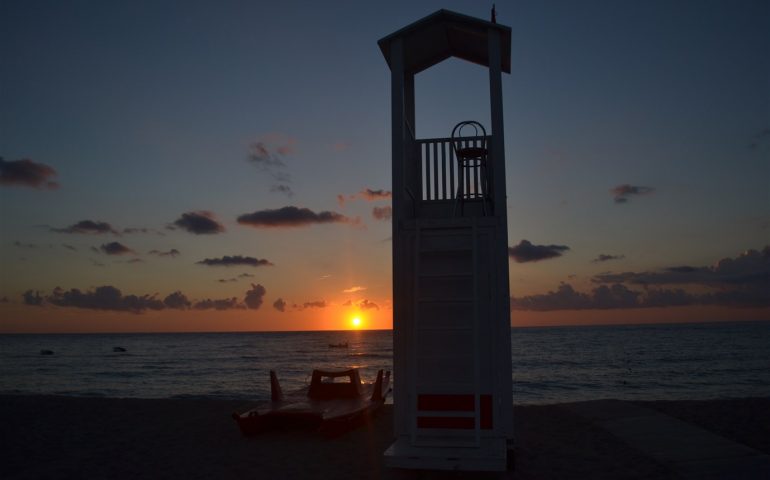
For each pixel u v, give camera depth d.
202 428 10.33
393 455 5.64
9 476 7.28
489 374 6.38
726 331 153.50
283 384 38.81
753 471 6.75
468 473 6.91
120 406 13.09
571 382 38.06
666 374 42.81
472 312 6.48
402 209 6.92
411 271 6.74
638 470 7.02
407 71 8.94
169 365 59.53
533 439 9.02
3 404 13.54
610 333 155.38
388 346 104.00
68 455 8.38
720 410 11.13
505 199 6.75
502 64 8.55
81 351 94.69
